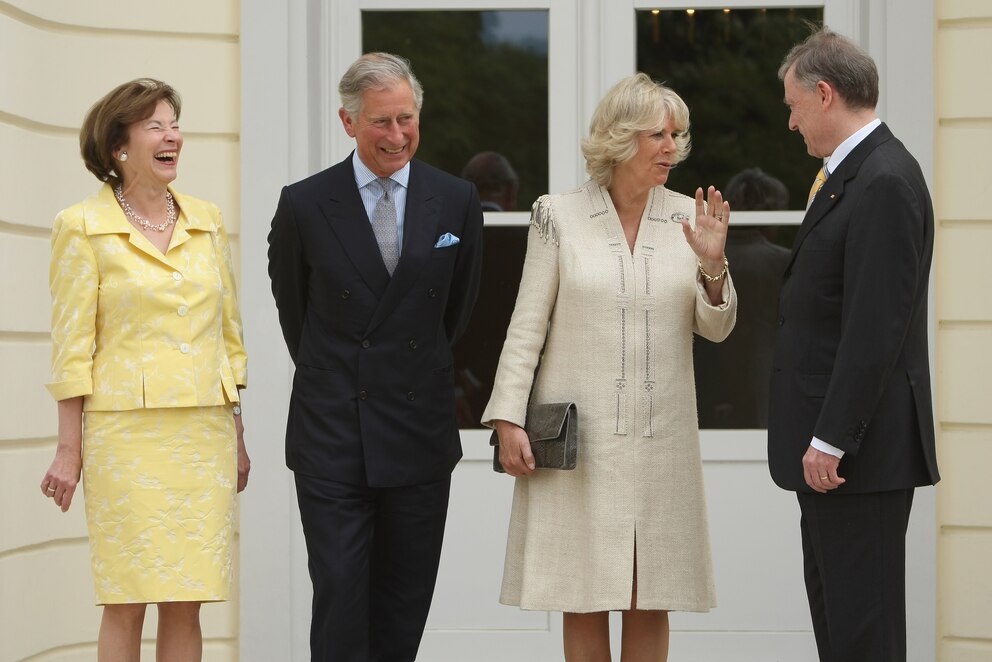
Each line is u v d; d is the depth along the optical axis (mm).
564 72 18609
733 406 18547
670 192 14320
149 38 18016
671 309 13773
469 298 14812
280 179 18031
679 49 18625
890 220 12320
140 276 13633
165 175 13812
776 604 18391
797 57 13344
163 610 14195
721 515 18438
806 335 12930
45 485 13719
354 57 18578
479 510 18516
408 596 14539
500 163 18672
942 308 17703
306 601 18000
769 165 18594
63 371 13492
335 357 14023
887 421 12664
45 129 17453
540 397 13914
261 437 17969
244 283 17984
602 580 13547
